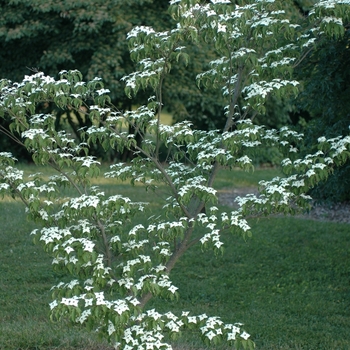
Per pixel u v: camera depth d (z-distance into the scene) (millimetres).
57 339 5082
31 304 6344
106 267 4023
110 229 4180
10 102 3836
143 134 4344
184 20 3812
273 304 6484
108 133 4082
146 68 4094
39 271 7559
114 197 3932
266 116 18359
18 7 16312
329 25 4219
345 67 6680
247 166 4113
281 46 5113
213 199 3951
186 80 17078
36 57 16922
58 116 17750
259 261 8094
